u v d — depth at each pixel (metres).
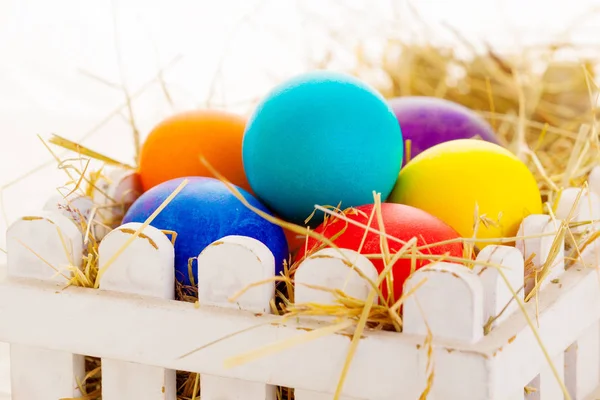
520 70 0.64
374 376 0.40
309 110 0.45
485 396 0.39
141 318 0.42
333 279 0.41
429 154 0.47
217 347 0.41
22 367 0.44
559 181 0.53
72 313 0.43
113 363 0.43
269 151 0.46
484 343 0.39
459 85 0.65
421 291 0.40
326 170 0.45
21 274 0.44
